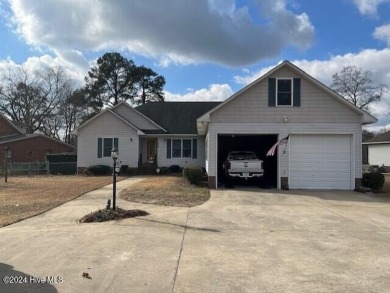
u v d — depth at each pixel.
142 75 57.69
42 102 56.75
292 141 17.72
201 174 18.69
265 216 10.61
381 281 5.38
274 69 17.61
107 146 28.31
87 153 28.38
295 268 5.95
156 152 29.58
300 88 17.73
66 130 59.19
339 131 17.55
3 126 42.19
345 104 17.56
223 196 14.90
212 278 5.50
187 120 30.61
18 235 8.27
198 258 6.50
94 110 56.25
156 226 9.19
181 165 29.38
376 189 17.17
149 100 58.31
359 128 17.53
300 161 17.69
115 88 57.41
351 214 11.06
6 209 11.84
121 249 7.07
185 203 12.86
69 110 58.41
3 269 5.91
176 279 5.46
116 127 28.30
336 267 6.01
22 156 37.72
